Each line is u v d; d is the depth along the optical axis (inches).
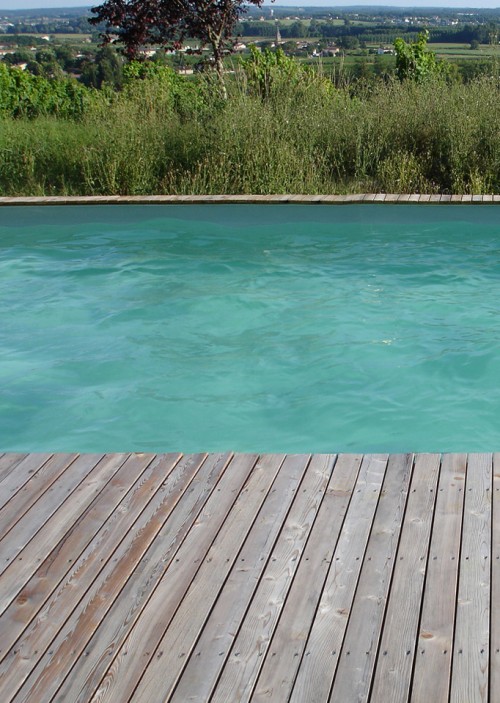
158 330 228.7
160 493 121.3
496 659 85.3
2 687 85.3
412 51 448.8
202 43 464.1
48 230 317.4
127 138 357.7
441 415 180.9
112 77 536.1
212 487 122.3
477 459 126.3
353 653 87.4
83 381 202.5
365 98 392.8
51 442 176.9
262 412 186.1
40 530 113.6
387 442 171.3
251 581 100.2
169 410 188.2
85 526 114.0
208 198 309.6
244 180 338.0
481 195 298.5
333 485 120.9
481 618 91.3
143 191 343.9
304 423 180.2
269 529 110.7
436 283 250.7
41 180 363.3
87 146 371.6
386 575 99.7
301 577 100.3
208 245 293.9
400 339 216.2
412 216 297.9
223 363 208.8
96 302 247.4
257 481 123.3
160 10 454.9
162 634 91.9
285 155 341.1
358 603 95.1
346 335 219.8
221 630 92.0
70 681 85.7
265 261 275.4
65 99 486.9
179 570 103.1
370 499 116.5
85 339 224.4
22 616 96.2
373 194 305.7
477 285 248.1
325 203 301.7
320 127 364.8
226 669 86.2
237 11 461.4
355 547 105.7
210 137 357.1
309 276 260.7
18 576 103.7
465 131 344.2
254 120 359.3
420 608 93.5
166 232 309.7
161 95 418.9
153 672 86.4
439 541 105.7
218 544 108.0
